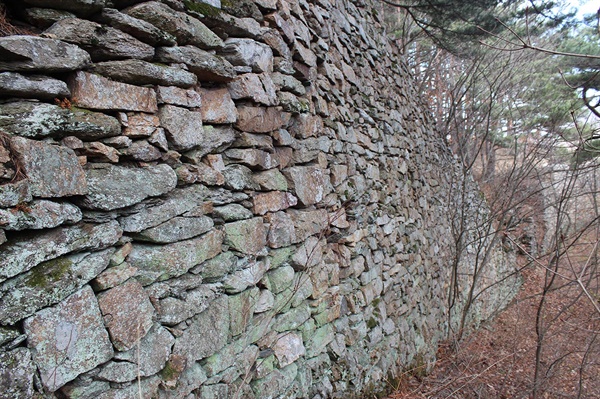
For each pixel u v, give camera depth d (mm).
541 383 4328
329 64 3385
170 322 1648
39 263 1230
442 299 6098
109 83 1487
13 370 1140
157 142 1625
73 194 1331
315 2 3322
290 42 2660
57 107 1322
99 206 1411
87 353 1338
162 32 1662
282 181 2480
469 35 7176
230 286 1988
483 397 4285
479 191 9203
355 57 4078
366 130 4051
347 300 3232
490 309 8531
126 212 1527
